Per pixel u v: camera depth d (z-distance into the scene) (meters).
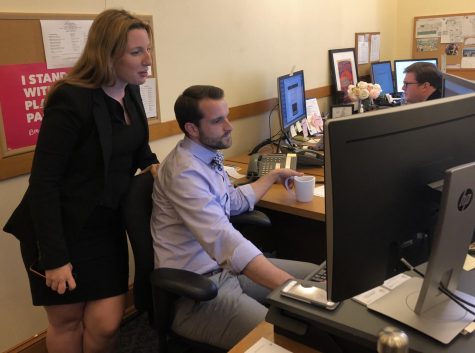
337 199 0.78
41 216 1.45
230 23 2.79
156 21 2.33
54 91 1.47
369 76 4.63
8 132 1.82
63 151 1.45
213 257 1.51
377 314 0.94
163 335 1.47
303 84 3.15
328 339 0.95
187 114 1.64
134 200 1.56
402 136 0.83
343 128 0.76
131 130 1.66
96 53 1.48
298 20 3.44
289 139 2.86
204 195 1.54
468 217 0.85
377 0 4.63
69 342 1.77
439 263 0.86
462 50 4.75
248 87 3.03
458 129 0.92
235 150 3.02
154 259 1.57
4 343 1.99
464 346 0.86
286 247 2.45
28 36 1.82
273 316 1.02
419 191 0.89
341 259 0.83
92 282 1.65
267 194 2.11
